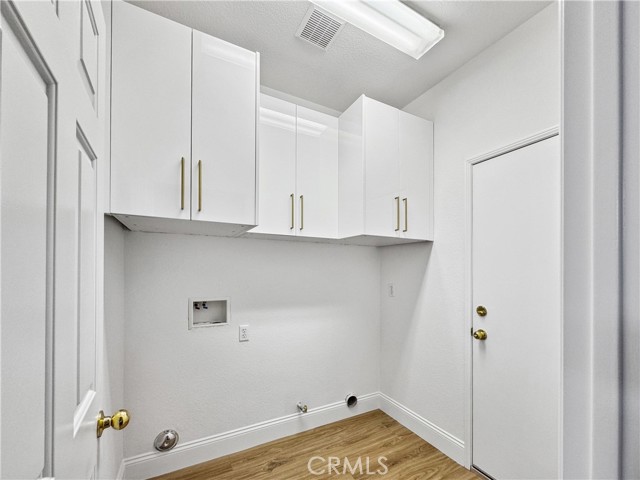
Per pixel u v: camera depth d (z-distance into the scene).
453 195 1.98
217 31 1.66
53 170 0.50
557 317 1.44
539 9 1.52
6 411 0.36
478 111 1.83
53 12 0.49
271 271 2.14
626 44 0.24
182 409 1.80
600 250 0.25
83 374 0.69
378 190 1.91
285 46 1.77
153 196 1.31
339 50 1.81
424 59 1.88
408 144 2.04
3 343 0.36
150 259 1.75
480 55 1.83
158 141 1.33
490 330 1.72
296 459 1.87
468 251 1.86
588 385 0.25
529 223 1.56
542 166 1.52
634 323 0.23
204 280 1.90
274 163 1.86
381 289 2.62
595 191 0.25
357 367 2.49
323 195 2.03
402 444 2.04
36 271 0.44
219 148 1.46
